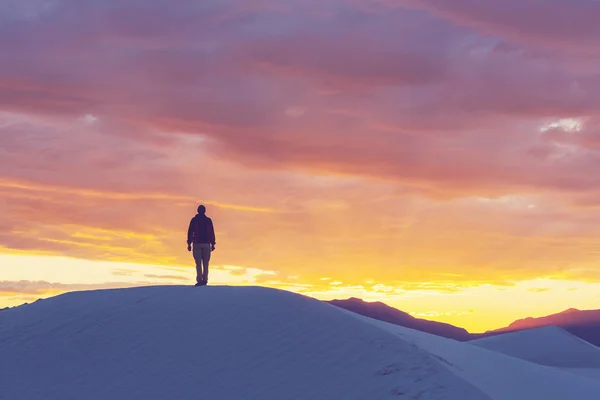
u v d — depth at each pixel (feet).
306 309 64.18
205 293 69.87
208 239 72.13
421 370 53.11
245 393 54.54
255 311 64.90
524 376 61.67
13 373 62.49
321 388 53.36
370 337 58.49
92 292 76.28
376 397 50.98
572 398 58.90
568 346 104.47
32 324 70.49
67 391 58.85
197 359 59.62
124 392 57.36
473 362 61.05
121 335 64.95
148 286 75.10
